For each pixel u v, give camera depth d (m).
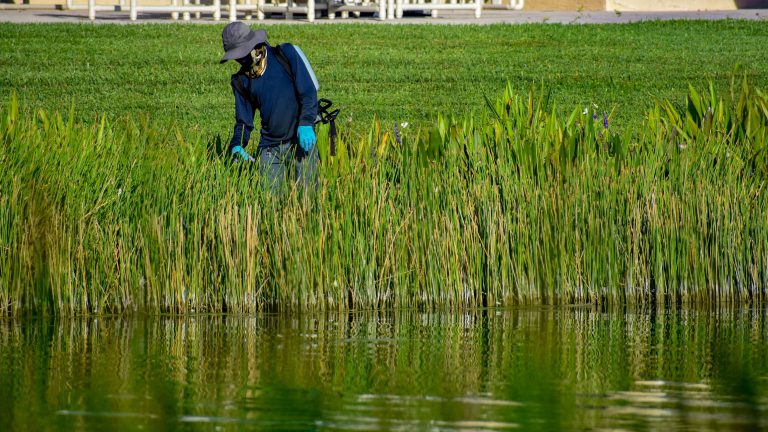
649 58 52.91
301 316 23.75
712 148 26.27
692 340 21.22
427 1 72.62
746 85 27.92
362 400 16.77
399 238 24.52
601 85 47.62
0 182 23.31
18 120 25.41
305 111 24.97
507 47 55.47
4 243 23.23
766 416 15.93
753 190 25.94
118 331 21.98
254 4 67.75
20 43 54.84
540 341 21.09
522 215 24.91
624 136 26.34
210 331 21.98
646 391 17.34
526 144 25.41
